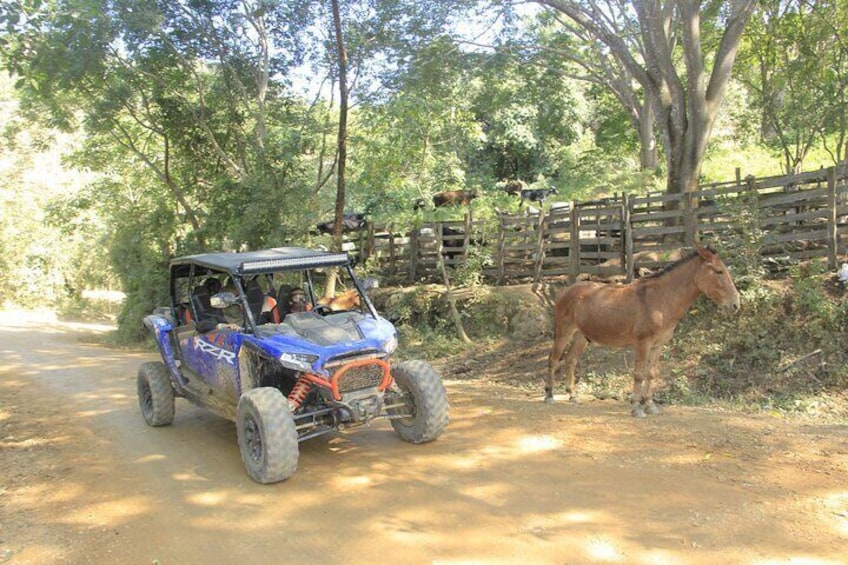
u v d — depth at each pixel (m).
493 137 31.70
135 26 16.14
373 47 16.50
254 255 7.64
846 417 8.46
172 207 22.25
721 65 14.05
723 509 5.32
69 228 25.45
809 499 5.45
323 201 21.38
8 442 8.39
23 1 8.60
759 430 7.43
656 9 14.28
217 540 5.17
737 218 11.32
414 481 6.21
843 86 14.89
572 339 9.77
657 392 9.98
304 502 5.83
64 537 5.36
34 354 17.92
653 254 13.48
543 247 14.30
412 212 23.06
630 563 4.52
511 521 5.24
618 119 29.47
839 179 11.05
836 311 9.89
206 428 8.58
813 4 15.73
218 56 18.95
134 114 19.06
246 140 19.64
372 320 7.31
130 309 21.08
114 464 7.19
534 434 7.58
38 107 19.22
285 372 6.86
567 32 23.50
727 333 10.59
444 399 7.16
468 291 14.90
